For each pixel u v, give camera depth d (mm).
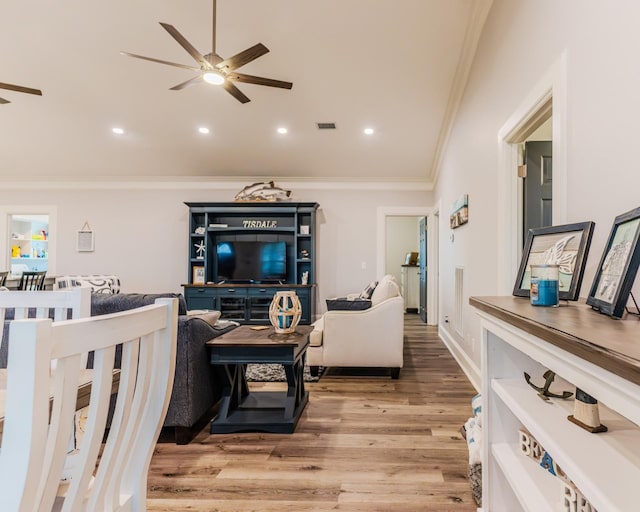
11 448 560
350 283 6109
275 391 3008
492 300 1370
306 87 4078
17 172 6004
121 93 4262
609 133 1301
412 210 6090
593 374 657
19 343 561
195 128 4918
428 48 3463
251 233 6176
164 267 6227
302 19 3182
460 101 3883
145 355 893
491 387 1367
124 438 857
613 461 801
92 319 691
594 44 1392
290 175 6059
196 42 3445
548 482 1123
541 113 1997
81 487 721
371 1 2984
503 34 2457
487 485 1374
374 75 3855
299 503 1658
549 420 1017
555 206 1679
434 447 2145
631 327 785
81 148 5387
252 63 3699
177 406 2197
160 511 1607
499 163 2492
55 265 6238
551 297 1151
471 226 3350
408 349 4605
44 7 3137
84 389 924
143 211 6258
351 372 3689
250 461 2010
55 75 3971
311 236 5855
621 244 982
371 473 1886
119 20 3256
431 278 6219
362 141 5133
